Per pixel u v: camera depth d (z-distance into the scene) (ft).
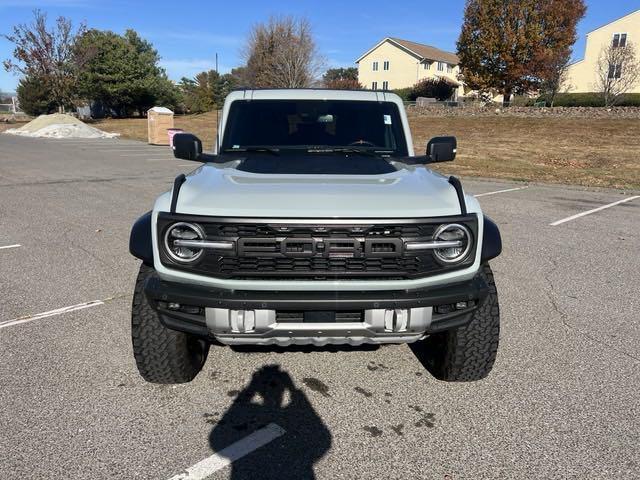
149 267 10.62
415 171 11.58
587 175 47.11
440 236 9.25
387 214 9.00
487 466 8.68
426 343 13.12
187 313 9.52
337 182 10.19
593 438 9.38
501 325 14.24
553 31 129.59
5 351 12.30
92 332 13.39
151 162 54.80
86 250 20.66
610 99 125.49
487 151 66.33
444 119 111.14
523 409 10.28
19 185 37.14
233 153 13.37
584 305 15.74
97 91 161.27
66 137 95.81
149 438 9.28
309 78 164.25
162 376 10.78
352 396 10.77
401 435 9.50
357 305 9.02
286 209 8.92
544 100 143.02
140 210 28.50
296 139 13.78
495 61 135.54
